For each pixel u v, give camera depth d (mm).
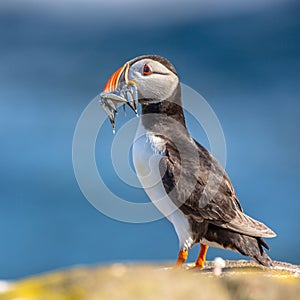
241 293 5371
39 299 5152
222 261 7746
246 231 7645
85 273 5598
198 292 5262
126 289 5207
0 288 5418
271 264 7527
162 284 5266
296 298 5359
